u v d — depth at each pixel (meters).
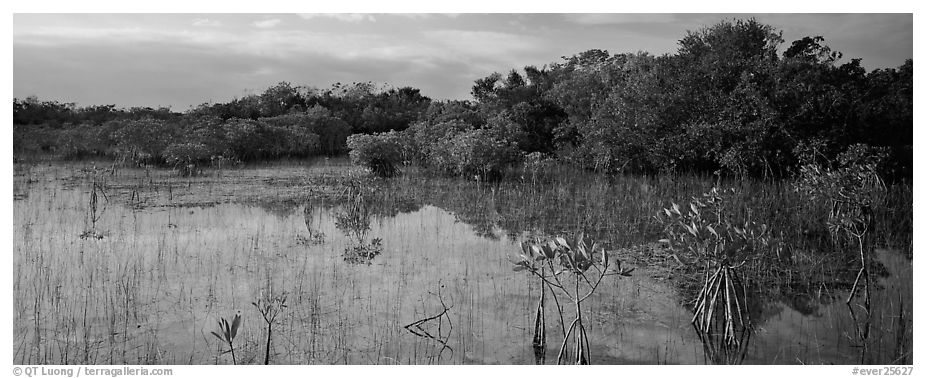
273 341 5.80
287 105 29.59
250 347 5.65
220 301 6.74
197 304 6.63
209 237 9.61
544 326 5.75
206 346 5.64
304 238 9.66
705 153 15.70
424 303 6.77
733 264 6.25
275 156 22.92
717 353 5.60
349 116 29.27
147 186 14.91
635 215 11.49
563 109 21.70
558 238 5.59
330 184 15.80
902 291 7.16
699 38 16.95
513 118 21.44
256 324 6.14
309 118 25.17
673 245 6.58
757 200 11.82
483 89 26.00
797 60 15.07
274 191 14.56
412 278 7.63
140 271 7.74
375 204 13.10
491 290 7.20
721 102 15.48
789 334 6.02
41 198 12.87
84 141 20.53
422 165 19.86
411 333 5.98
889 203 11.38
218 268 7.92
